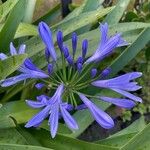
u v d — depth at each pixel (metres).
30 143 0.31
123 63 0.35
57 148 0.31
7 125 0.31
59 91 0.26
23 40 0.38
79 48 0.35
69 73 0.27
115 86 0.27
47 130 0.32
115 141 0.33
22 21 0.38
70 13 0.41
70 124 0.25
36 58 0.34
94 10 0.37
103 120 0.26
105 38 0.28
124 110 0.46
